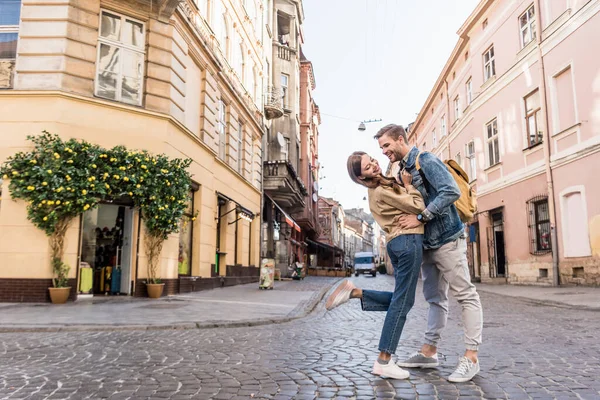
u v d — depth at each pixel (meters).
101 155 11.17
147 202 11.98
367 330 6.89
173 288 13.02
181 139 13.53
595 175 14.23
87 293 11.77
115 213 12.80
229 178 18.52
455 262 3.77
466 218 3.99
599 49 14.08
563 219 15.77
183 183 12.54
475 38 23.59
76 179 10.76
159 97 12.72
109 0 12.09
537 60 17.45
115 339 6.14
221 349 5.37
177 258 13.30
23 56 11.20
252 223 22.59
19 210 10.66
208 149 15.55
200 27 15.70
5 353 5.15
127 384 3.78
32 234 10.62
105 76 12.08
